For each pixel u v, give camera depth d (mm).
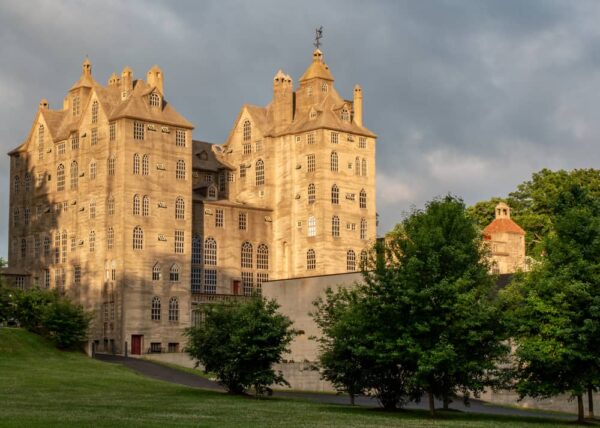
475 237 111688
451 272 107750
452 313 104625
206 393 126375
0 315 169625
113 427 82688
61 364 152875
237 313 127188
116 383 132000
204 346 127000
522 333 106438
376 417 100625
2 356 154875
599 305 102250
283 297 159375
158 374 157000
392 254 111688
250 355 123250
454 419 103375
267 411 103000
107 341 197625
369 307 108500
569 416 118125
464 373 105500
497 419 105875
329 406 113938
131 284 196625
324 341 118438
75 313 170875
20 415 89312
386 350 106625
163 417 92688
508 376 107062
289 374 148000
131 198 198875
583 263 104000
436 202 113062
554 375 104750
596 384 103000
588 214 108312
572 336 102688
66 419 87250
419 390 110312
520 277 109500
